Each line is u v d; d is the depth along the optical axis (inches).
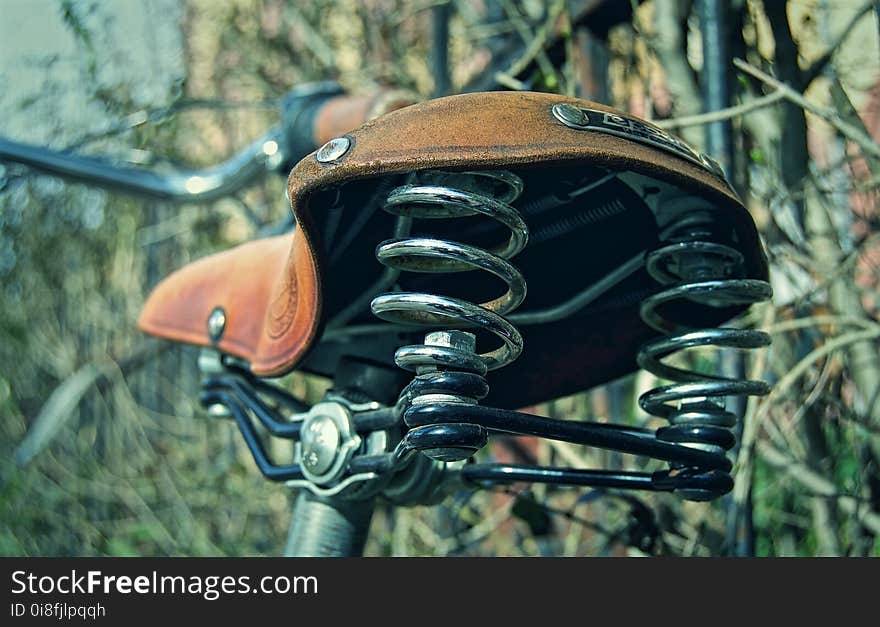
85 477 126.1
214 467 119.2
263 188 113.5
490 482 39.8
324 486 38.0
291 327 33.9
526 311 36.9
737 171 59.5
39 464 128.7
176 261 129.4
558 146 26.3
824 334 61.7
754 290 31.9
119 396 125.9
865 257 61.0
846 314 59.4
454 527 87.6
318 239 29.3
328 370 44.0
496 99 27.6
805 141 58.7
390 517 98.9
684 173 28.0
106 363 128.1
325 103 59.7
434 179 27.6
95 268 135.8
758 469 73.4
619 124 27.9
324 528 40.3
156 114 81.7
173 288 48.0
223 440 119.9
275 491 111.9
